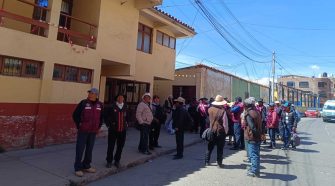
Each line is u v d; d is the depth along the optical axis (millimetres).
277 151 12250
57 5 10047
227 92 25812
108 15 11945
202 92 21250
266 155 11273
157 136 11055
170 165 8930
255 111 8031
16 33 8836
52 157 8438
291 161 10281
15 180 6371
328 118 33250
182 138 9961
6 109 8727
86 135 7129
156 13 15336
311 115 47188
